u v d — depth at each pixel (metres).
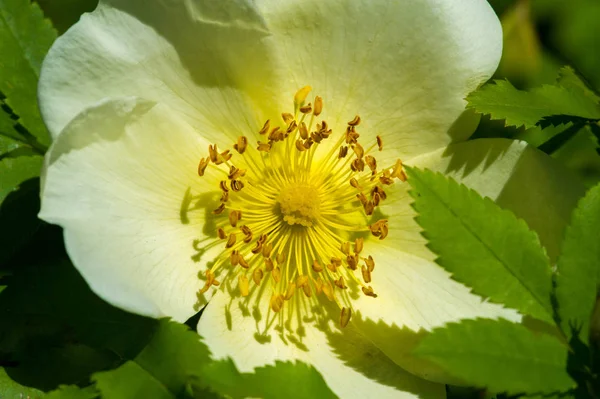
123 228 0.21
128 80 0.21
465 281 0.20
